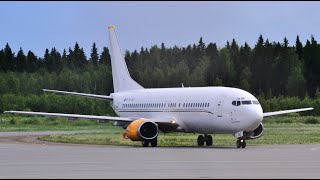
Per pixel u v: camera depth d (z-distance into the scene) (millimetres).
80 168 56906
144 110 117312
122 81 129500
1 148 90188
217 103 99000
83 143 107625
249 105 95312
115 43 131875
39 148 90375
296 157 69562
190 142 112062
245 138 98875
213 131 101000
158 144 107000
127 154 76438
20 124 196125
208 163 61906
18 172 53469
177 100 108062
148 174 51219
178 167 57531
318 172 52312
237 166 58312
